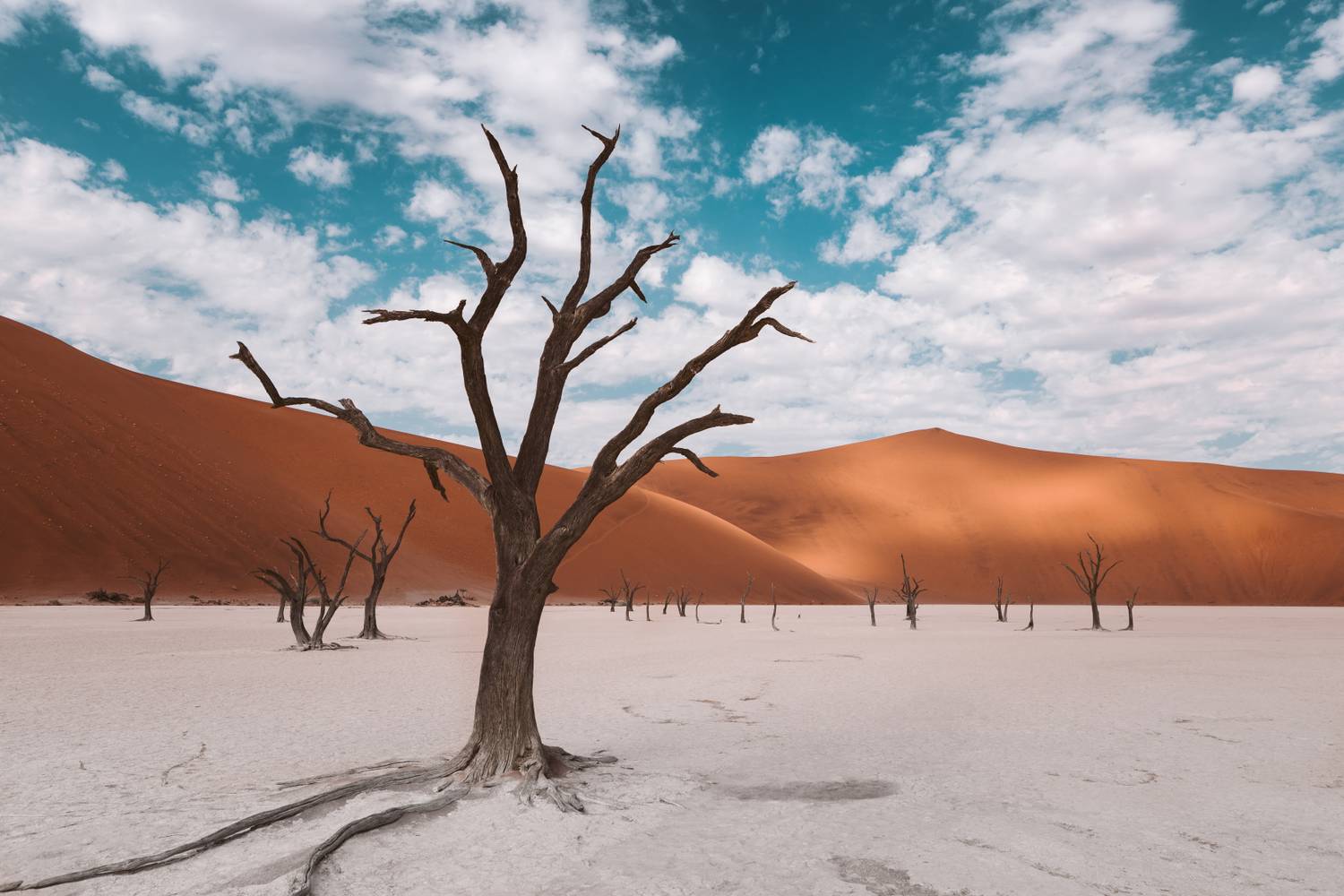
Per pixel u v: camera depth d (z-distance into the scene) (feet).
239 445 291.99
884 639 115.14
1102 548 452.76
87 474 222.28
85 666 66.03
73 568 193.98
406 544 275.80
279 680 58.13
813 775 28.68
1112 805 24.90
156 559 208.44
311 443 317.42
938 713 44.27
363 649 87.61
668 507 371.56
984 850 20.36
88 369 273.33
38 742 34.60
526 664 26.25
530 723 26.03
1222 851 20.51
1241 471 518.37
